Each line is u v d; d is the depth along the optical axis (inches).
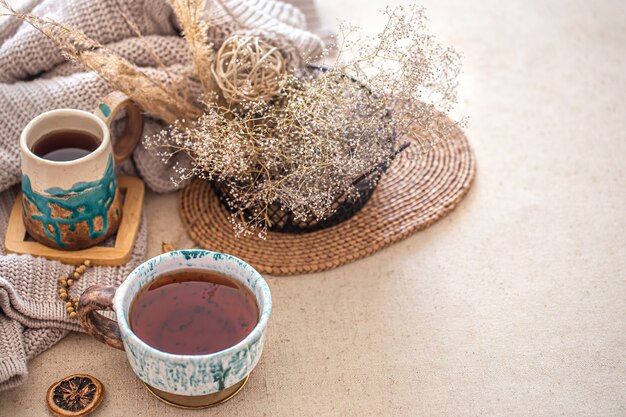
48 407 31.9
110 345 31.2
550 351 35.1
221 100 36.4
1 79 37.7
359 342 34.9
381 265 37.8
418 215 39.3
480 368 34.4
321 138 34.2
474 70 47.9
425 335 35.3
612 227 40.3
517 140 44.1
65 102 36.6
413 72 35.5
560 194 41.6
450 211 39.9
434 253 38.4
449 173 41.4
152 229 38.4
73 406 31.7
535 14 52.0
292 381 33.5
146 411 32.2
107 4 38.0
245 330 30.9
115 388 32.8
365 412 32.8
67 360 33.5
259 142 34.2
